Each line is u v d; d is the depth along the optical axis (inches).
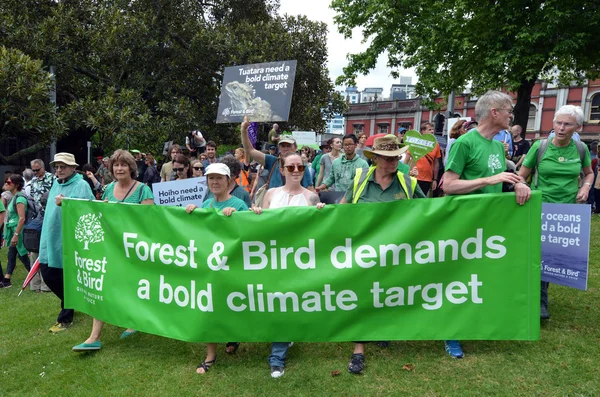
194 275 139.9
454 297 129.5
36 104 460.8
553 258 151.9
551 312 169.9
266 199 153.4
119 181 168.6
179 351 154.8
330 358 143.9
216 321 137.8
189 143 408.2
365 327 133.0
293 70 192.2
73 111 546.6
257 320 136.6
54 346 163.0
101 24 597.3
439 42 636.7
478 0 580.7
